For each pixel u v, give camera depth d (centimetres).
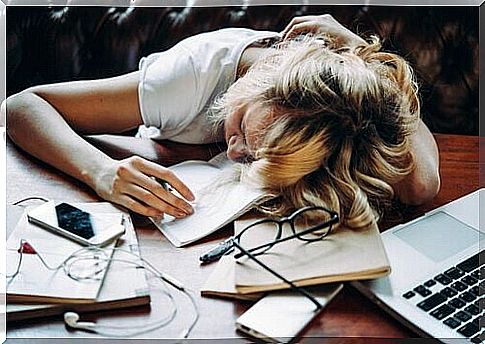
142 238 77
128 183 82
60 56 113
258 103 87
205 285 70
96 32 113
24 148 91
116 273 69
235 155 90
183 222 79
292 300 67
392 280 70
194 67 96
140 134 99
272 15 112
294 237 74
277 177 82
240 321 65
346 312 67
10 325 65
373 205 82
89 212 79
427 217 82
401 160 85
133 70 114
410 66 107
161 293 69
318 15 110
